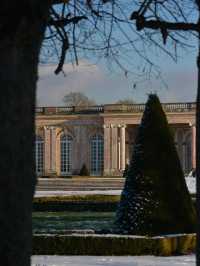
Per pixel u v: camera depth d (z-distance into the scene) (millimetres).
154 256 23266
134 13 10070
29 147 7121
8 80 6961
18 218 7023
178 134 131500
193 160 126000
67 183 86000
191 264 21125
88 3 12773
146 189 27000
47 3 7383
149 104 28266
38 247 23781
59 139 138875
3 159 6895
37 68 7344
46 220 38812
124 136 131875
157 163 27406
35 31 7215
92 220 38469
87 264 20906
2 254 6961
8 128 6910
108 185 84562
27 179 7094
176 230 26734
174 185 27250
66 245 23688
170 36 14047
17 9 6984
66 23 9938
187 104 127500
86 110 136375
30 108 7145
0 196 6922
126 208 27047
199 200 8164
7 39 6973
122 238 23641
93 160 136375
